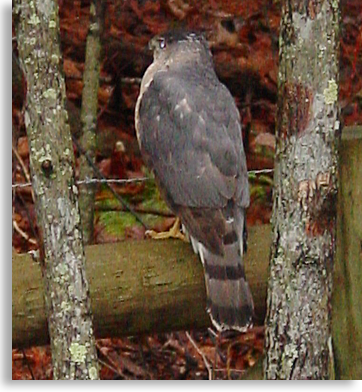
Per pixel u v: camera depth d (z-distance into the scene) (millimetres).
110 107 15836
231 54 16078
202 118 9125
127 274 8422
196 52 9992
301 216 7633
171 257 8562
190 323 8758
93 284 8352
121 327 8594
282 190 7707
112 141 15414
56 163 7383
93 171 13578
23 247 14094
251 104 15945
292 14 7527
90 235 12750
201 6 16234
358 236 8227
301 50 7504
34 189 7465
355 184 8203
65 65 15867
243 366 13500
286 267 7727
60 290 7430
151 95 9594
